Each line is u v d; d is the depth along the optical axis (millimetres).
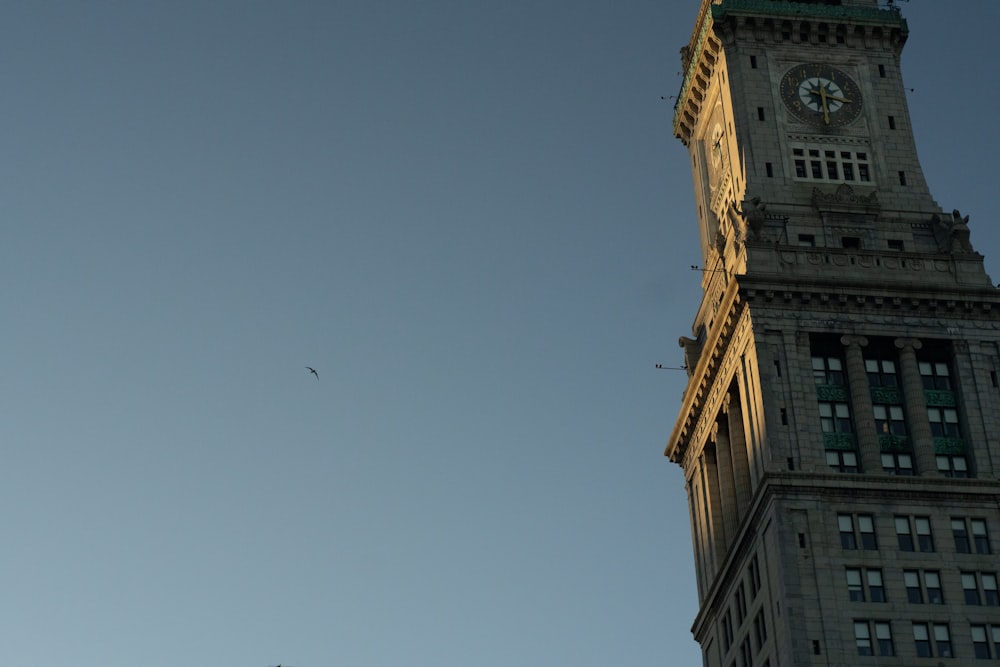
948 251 124312
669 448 136375
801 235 125375
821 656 104375
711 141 141625
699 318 136625
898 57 137625
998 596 108812
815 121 133000
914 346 119062
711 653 122250
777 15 137125
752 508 113125
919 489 111875
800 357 117000
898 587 107875
